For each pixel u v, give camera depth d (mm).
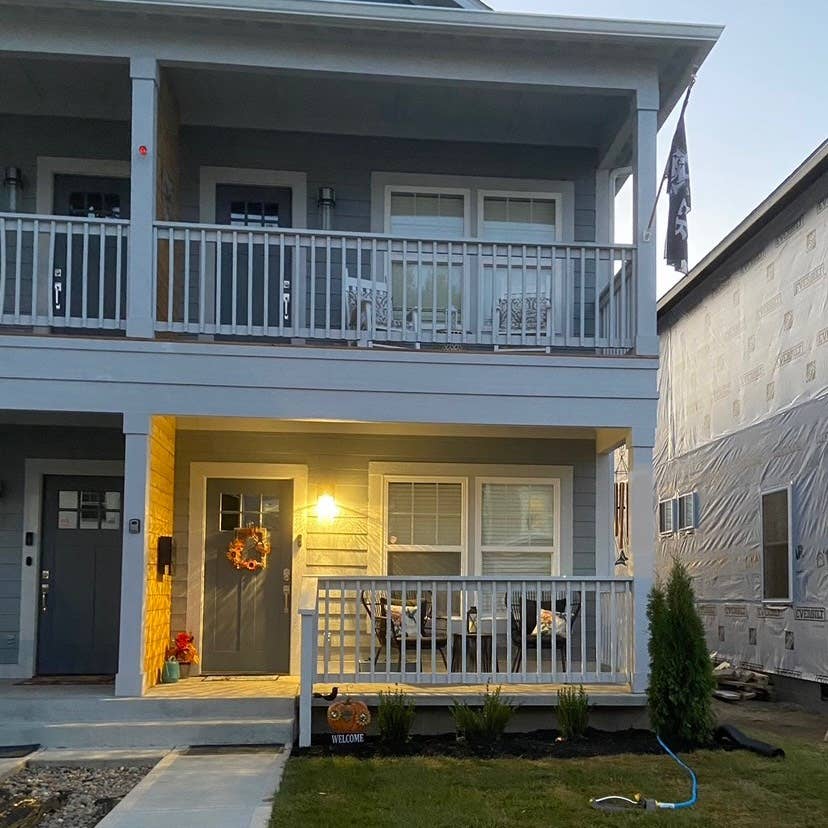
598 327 8195
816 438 10438
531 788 6000
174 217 9109
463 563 9500
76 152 9344
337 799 5684
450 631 7695
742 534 12461
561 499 9688
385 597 9016
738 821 5406
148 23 7836
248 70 8008
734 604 12664
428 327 8719
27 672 8938
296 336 7848
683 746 7227
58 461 9188
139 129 7809
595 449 9789
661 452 16312
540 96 8836
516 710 7750
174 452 9242
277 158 9562
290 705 7496
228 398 7738
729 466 12992
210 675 9070
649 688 7426
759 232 12172
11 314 8820
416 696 7609
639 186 8203
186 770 6398
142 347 7695
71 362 7629
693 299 14727
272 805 5527
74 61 7941
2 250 7637
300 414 7785
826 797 5918
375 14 7695
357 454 9523
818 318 10484
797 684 10867
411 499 9570
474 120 9398
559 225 9797
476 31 7852
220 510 9414
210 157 9484
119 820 5230
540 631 7887
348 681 7496
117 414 7742
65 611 9164
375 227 9594
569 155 9906
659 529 16266
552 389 8000
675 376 15602
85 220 7746
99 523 9289
